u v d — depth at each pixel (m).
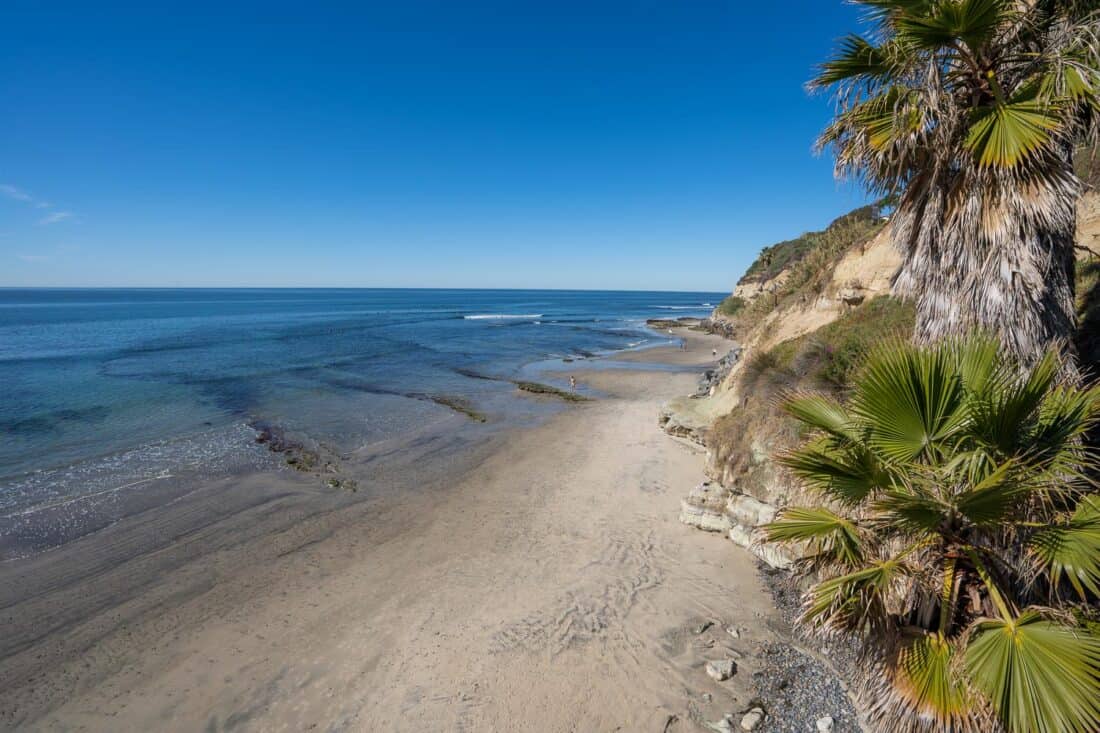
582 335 65.44
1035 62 5.14
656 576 9.88
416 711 6.77
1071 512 4.18
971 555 4.25
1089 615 4.09
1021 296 5.09
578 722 6.48
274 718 6.79
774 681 7.01
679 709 6.61
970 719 3.73
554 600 9.19
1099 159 11.38
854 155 5.85
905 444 4.41
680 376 34.44
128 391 27.89
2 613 9.26
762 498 10.61
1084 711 3.26
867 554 4.63
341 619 8.86
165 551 11.45
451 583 9.92
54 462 17.17
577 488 14.75
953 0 4.67
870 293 14.65
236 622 8.86
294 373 34.41
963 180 5.35
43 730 6.73
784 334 17.73
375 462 17.50
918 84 5.31
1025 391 4.02
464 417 23.69
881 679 4.39
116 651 8.21
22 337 56.53
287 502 14.12
